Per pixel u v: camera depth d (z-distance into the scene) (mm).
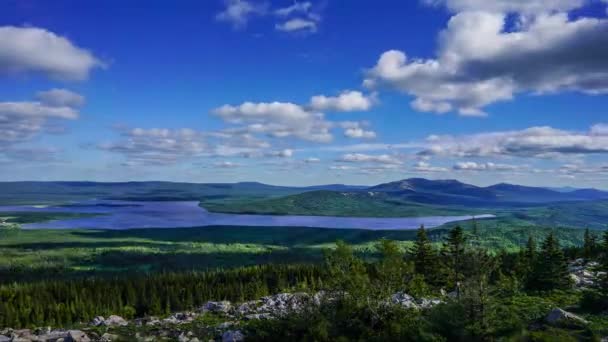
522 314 44750
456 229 71062
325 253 43938
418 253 96062
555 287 65500
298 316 41188
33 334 43906
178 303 127500
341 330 39094
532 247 109438
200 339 43031
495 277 77938
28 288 148250
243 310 58375
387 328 38031
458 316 35750
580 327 38656
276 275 151875
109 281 160875
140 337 42531
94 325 51688
